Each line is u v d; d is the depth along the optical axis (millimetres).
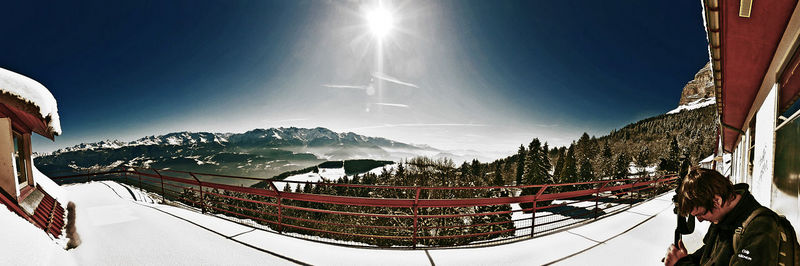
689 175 1384
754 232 1087
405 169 53250
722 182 1225
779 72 2857
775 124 3021
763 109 3699
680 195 1410
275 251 4207
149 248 4172
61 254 3814
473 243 4816
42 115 4668
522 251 4273
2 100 4133
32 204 5297
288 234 5090
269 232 5074
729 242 1225
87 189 11156
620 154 58531
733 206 1224
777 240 1044
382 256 4129
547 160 40031
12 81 4246
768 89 3371
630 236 4820
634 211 6566
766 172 3457
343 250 4316
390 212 21828
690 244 4434
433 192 29594
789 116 2580
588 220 5820
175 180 8422
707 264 1312
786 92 2729
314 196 5066
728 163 14164
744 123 5645
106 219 5777
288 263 3846
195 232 4914
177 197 8336
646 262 3844
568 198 5805
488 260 3986
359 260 3982
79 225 5398
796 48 2293
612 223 5594
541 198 5359
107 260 3764
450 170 49406
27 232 3441
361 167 185875
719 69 3457
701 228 5059
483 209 22641
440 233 17969
